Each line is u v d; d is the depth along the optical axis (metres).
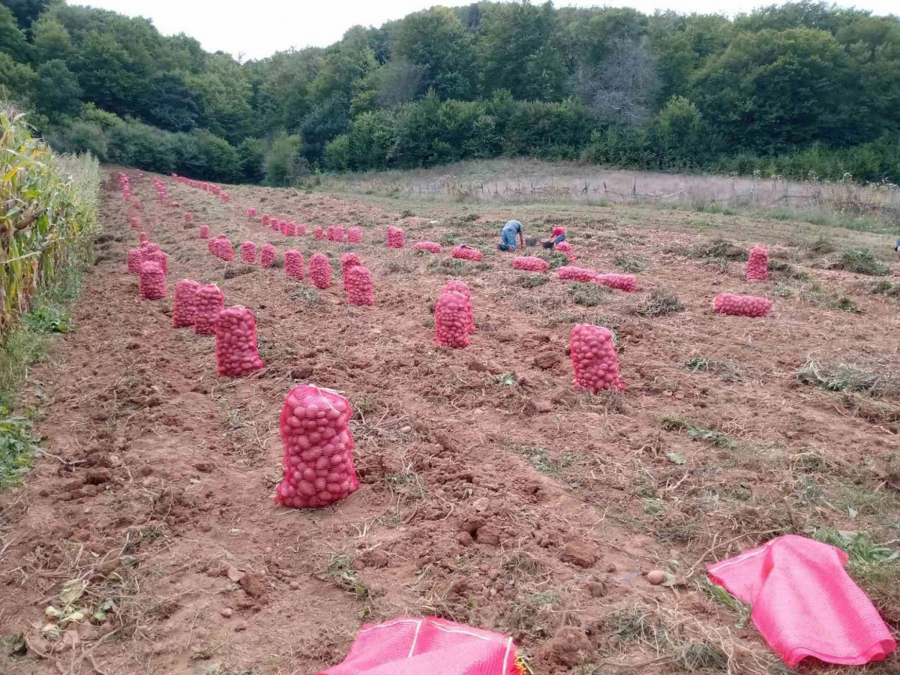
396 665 2.35
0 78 44.25
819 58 34.66
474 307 8.86
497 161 41.44
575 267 11.00
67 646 2.90
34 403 5.72
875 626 2.61
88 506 4.04
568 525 3.62
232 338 6.23
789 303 8.97
